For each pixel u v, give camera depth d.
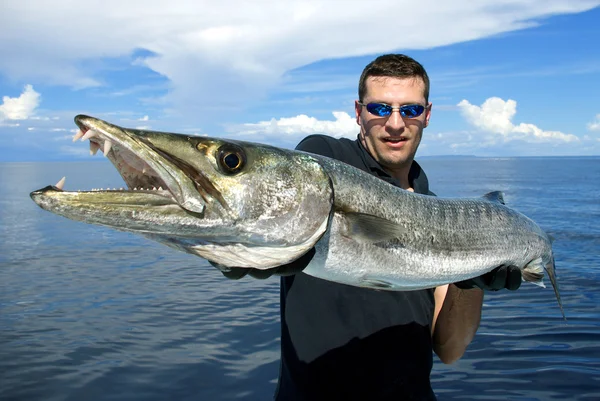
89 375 1.73
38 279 3.11
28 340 2.05
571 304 2.48
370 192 0.89
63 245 4.44
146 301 2.62
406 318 1.05
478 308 1.15
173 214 0.70
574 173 22.66
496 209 1.12
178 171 0.71
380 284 0.93
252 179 0.75
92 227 5.68
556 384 1.61
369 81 1.10
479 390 1.59
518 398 1.54
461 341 1.17
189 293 2.78
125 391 1.63
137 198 0.69
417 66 1.09
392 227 0.87
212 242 0.75
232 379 1.71
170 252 4.07
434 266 0.97
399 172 1.15
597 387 1.58
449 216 1.02
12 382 1.68
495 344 1.96
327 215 0.81
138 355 1.90
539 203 7.91
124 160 0.74
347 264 0.86
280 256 0.78
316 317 1.01
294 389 0.99
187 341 2.04
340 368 1.00
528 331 2.10
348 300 1.02
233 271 0.78
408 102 1.07
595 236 4.56
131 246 4.39
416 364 1.04
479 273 1.06
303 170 0.80
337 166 0.87
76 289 2.87
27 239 4.81
